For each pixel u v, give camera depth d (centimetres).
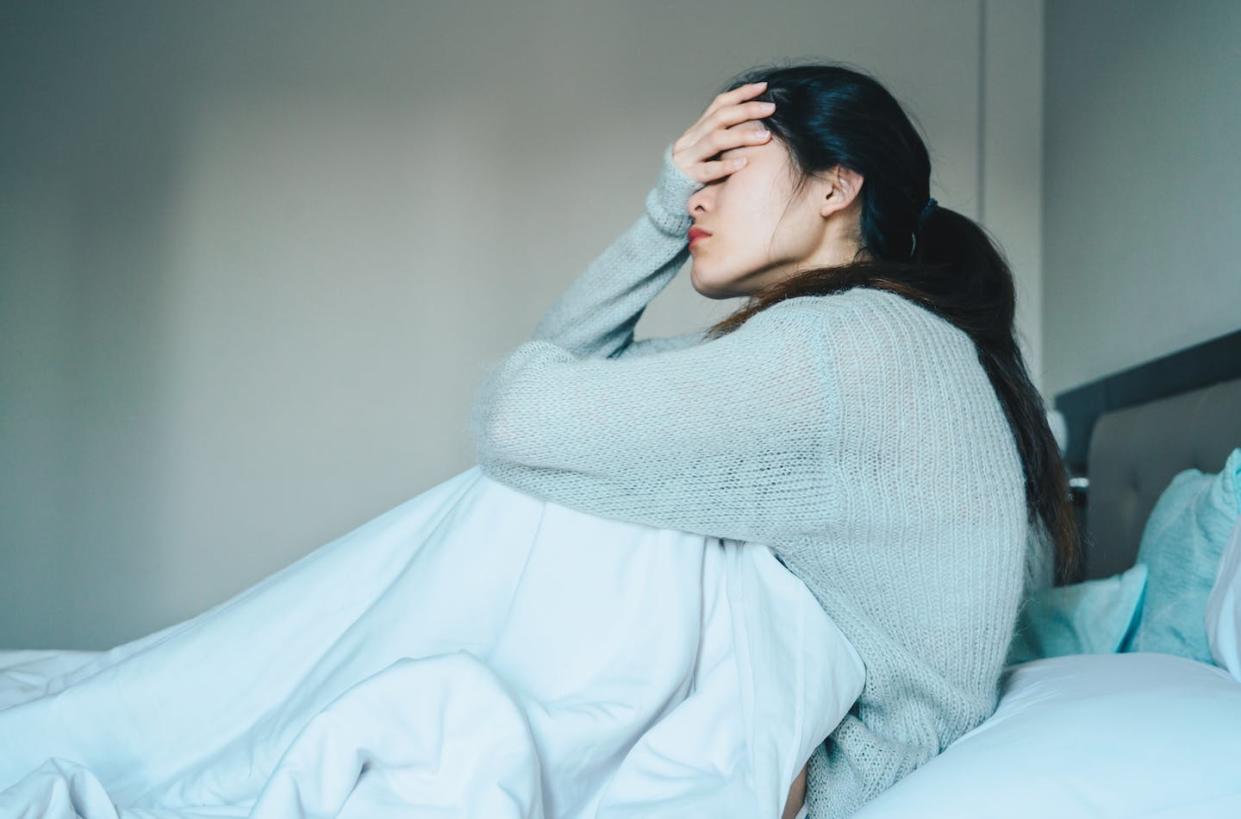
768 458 90
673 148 122
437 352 313
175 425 315
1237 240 172
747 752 87
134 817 80
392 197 318
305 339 316
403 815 75
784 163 112
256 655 98
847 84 113
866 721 96
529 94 318
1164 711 76
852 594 95
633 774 85
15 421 317
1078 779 71
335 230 318
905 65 301
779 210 112
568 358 99
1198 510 126
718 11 313
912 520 91
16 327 319
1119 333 225
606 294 133
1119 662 97
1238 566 103
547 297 312
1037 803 70
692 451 90
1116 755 72
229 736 94
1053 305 271
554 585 93
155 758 92
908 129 113
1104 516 185
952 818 70
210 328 317
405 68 321
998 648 95
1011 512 95
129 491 314
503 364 99
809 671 89
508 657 91
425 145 319
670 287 299
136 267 320
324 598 101
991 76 294
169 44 325
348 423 313
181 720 94
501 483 99
